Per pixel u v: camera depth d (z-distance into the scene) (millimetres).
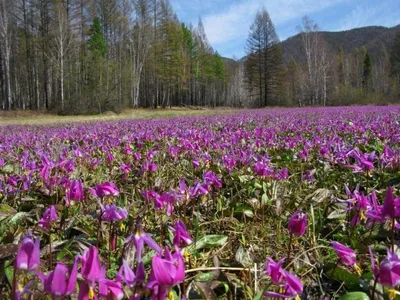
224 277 1726
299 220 1588
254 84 62844
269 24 58312
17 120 24797
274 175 3195
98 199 2180
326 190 2844
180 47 59750
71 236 2324
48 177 2961
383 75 72250
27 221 2551
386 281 1105
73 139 7824
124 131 9422
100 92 34625
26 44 43812
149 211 2510
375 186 3062
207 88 80062
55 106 34719
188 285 1680
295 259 1803
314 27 51406
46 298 1280
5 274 1593
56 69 40812
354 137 5895
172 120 15961
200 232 2348
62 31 37000
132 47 51406
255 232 2424
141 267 997
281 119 13430
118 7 48125
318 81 54000
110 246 1873
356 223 1924
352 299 1431
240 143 5590
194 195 2279
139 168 4086
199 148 4859
